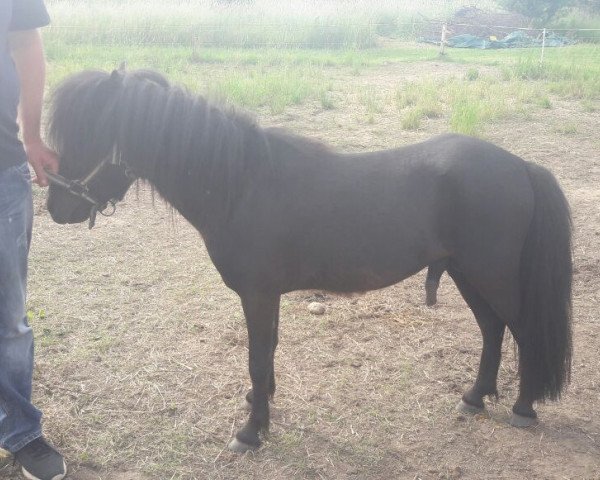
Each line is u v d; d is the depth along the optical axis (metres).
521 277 3.10
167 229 5.92
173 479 3.01
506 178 2.99
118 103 2.81
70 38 16.75
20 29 2.54
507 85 12.38
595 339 4.23
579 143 8.57
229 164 2.87
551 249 3.03
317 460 3.15
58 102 2.83
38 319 4.30
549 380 3.17
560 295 3.06
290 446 3.24
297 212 2.95
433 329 4.36
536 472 3.09
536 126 9.36
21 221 2.69
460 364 3.96
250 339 3.11
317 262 3.04
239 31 18.52
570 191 6.87
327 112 10.04
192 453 3.18
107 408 3.47
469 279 3.15
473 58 16.72
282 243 2.96
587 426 3.42
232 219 2.96
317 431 3.35
